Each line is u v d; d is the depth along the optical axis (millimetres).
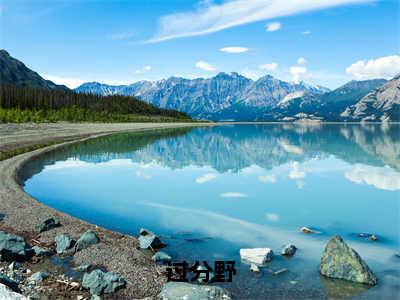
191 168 37188
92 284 10492
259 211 20547
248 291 10875
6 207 18812
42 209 18797
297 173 33875
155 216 19500
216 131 116562
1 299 8602
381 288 11055
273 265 12805
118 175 32625
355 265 11648
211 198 23828
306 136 92375
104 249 13625
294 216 19547
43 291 10328
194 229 17172
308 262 13062
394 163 40344
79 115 128125
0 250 12234
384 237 16172
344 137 88188
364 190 26328
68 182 28953
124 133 89250
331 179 30719
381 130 135125
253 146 62062
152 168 37000
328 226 17859
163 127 130875
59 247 13641
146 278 11438
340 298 10461
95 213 20000
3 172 28641
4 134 60219
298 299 10391
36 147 47625
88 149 51781
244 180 30500
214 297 10055
